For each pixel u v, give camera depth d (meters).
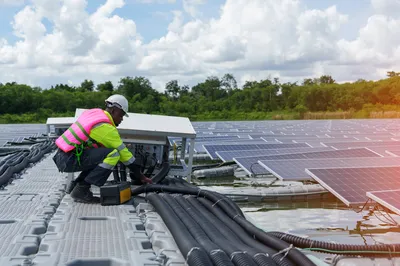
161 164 9.29
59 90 63.41
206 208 6.87
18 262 4.20
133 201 7.47
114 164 7.07
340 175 8.92
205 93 82.44
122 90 65.75
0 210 6.75
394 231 7.80
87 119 7.04
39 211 6.59
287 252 4.55
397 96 71.31
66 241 4.97
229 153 15.38
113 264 4.35
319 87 74.94
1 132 26.45
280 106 75.19
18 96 52.72
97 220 6.11
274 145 16.77
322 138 21.86
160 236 5.29
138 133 8.77
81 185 7.32
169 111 60.44
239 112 67.44
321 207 9.97
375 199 7.23
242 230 5.61
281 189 10.84
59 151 7.14
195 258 4.21
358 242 7.14
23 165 12.68
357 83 78.31
